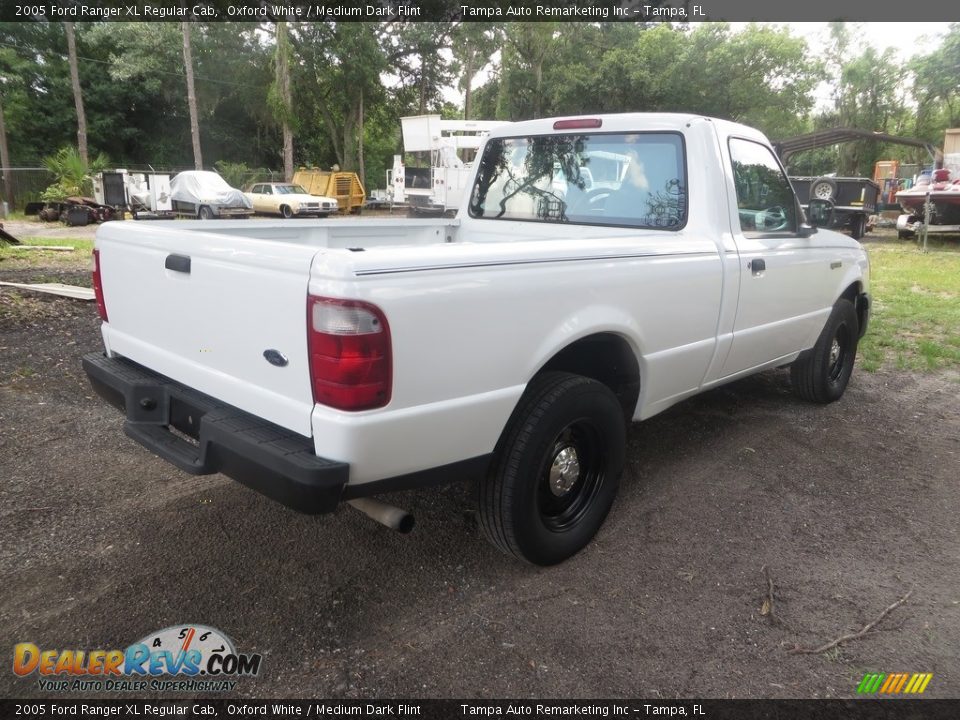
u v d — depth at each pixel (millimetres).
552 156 4254
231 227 3518
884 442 4562
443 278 2305
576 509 3127
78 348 6031
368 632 2584
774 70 36031
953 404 5375
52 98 35688
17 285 8242
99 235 3232
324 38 36344
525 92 37656
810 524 3465
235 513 3389
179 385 2873
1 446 4016
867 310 5574
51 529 3188
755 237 3955
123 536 3158
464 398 2445
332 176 29156
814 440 4574
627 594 2854
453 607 2740
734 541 3289
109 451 4023
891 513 3596
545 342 2682
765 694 2320
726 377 4043
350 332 2105
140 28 34000
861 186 18031
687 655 2500
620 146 3945
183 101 38156
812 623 2693
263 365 2396
